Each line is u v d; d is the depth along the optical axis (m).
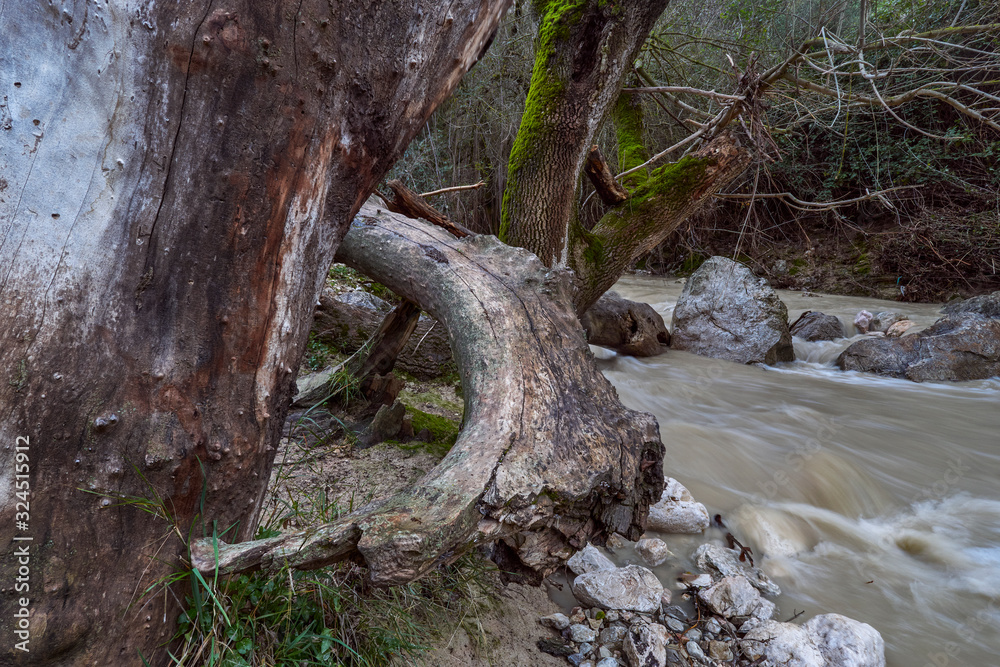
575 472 1.65
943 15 6.70
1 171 1.09
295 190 1.41
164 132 1.20
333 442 3.08
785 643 2.15
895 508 3.36
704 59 8.50
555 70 4.14
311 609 1.67
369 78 1.49
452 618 2.00
